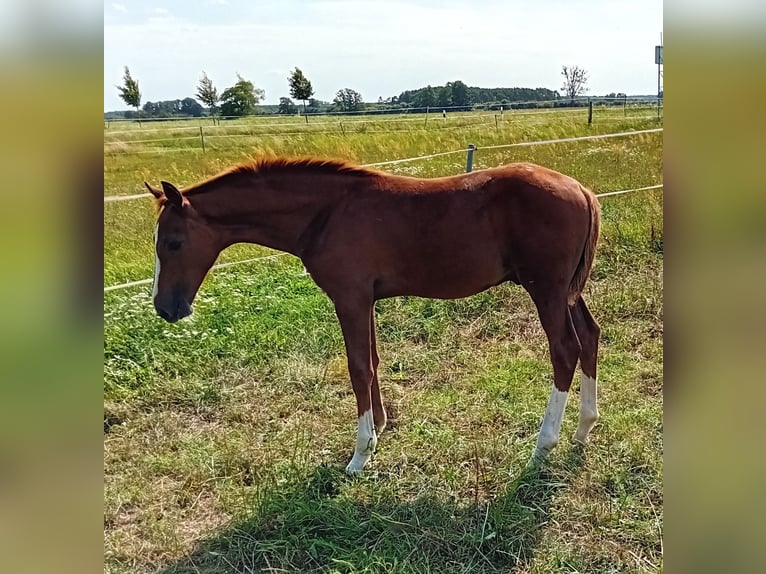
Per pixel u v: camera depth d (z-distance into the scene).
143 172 10.97
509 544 2.96
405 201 3.51
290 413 4.40
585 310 3.78
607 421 3.98
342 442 3.99
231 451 3.86
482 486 3.44
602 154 11.69
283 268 6.71
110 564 2.98
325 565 2.92
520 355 5.06
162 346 5.12
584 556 2.91
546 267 3.45
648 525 3.06
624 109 21.56
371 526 3.14
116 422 4.37
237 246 7.45
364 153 13.48
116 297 5.72
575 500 3.27
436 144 14.35
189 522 3.32
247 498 3.43
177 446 4.04
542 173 3.48
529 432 4.00
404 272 3.59
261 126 19.19
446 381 4.73
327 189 3.59
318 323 5.54
